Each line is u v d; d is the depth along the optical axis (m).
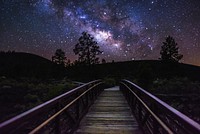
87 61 61.31
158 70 48.84
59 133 4.25
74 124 5.73
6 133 2.20
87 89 8.92
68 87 23.62
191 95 25.16
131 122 6.71
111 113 8.23
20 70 60.78
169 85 29.73
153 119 4.02
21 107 25.39
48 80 47.41
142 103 5.16
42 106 3.20
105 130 5.77
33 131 2.78
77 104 6.37
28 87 36.72
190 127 2.08
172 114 2.73
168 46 51.97
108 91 18.86
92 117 7.48
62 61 66.50
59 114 4.22
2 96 31.42
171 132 2.68
